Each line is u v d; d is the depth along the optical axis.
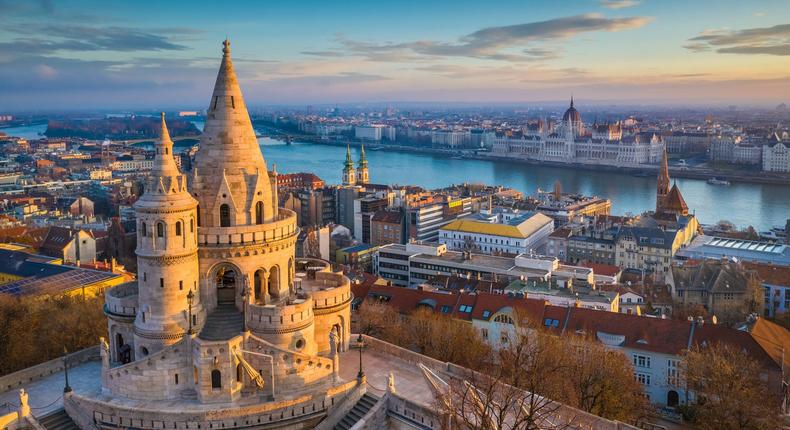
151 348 99.75
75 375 108.81
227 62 106.75
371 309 162.88
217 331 102.81
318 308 113.44
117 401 96.19
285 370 98.31
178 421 90.75
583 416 93.94
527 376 104.19
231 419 91.81
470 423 77.69
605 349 133.38
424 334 151.00
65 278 192.62
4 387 103.31
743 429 119.94
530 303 168.75
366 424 93.44
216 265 105.25
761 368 141.75
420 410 92.19
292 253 113.38
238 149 106.88
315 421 96.75
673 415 144.38
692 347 150.38
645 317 159.88
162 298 99.50
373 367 112.50
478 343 148.75
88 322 140.88
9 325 133.88
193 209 101.31
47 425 93.69
